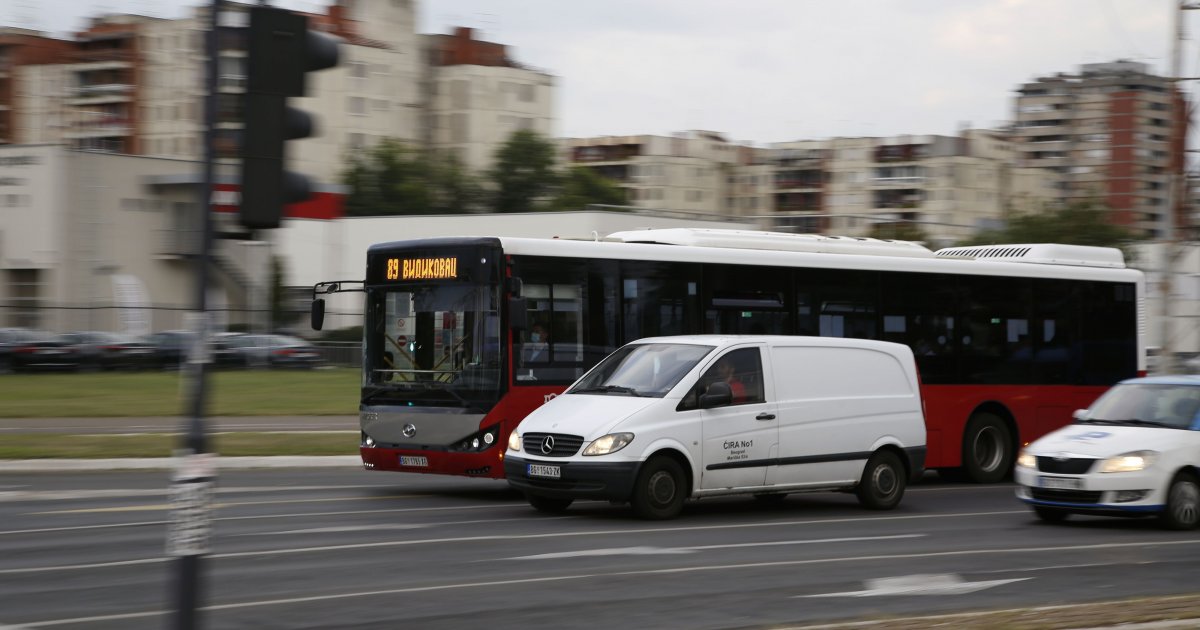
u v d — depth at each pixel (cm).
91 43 19475
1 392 6962
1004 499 3250
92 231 11350
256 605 1598
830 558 2095
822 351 2817
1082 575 1941
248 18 1173
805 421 2747
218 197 1185
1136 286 4106
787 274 3456
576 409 2606
